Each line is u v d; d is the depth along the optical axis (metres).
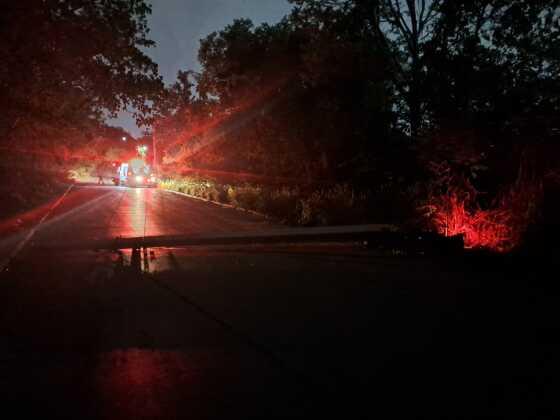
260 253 13.80
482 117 13.14
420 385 5.02
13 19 10.53
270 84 30.20
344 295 8.66
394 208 18.31
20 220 20.98
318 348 6.09
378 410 4.53
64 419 4.41
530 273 9.92
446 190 14.90
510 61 13.66
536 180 11.88
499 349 5.97
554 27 13.88
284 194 25.06
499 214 12.25
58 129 15.44
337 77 22.53
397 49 19.53
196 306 8.09
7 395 4.88
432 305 7.92
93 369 5.51
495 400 4.69
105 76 12.66
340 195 21.00
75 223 21.44
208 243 15.52
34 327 6.98
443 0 15.41
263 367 5.53
